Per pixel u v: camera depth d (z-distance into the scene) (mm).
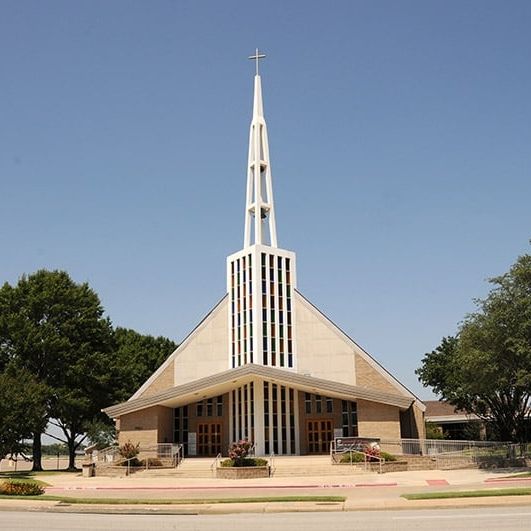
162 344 76375
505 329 35938
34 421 44656
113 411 49906
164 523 17859
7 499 25375
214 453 52594
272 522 17422
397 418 46469
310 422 51844
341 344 53219
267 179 56875
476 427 67562
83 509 22266
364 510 20281
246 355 52500
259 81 59125
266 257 54344
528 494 21406
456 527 15406
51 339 52812
